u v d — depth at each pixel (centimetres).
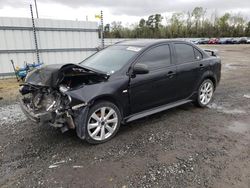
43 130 412
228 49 3059
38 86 370
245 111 507
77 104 332
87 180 270
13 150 344
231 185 256
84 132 342
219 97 623
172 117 470
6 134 399
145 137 380
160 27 7338
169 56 452
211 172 280
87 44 1175
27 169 295
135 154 327
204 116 476
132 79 388
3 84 862
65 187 258
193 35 7006
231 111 507
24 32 1001
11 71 999
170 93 455
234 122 442
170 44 459
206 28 7131
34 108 366
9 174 286
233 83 817
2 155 330
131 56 405
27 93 404
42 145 358
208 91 541
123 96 379
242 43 5084
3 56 970
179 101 484
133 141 367
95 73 361
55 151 339
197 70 497
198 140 367
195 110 514
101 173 283
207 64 520
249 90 707
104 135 365
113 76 373
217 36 6975
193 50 504
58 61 1106
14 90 759
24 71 891
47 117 330
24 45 1009
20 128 423
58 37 1085
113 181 267
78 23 1125
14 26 971
